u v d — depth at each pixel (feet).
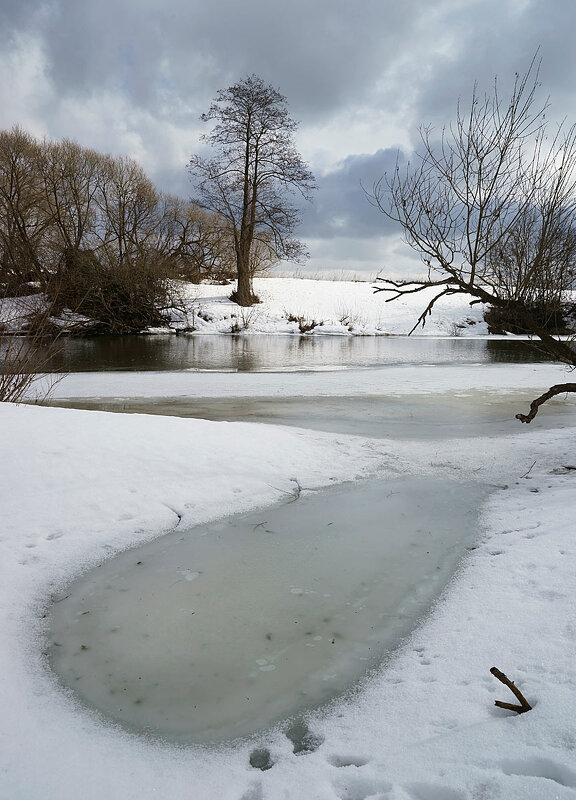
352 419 29.89
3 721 8.34
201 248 133.49
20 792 7.01
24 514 15.21
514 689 7.63
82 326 93.35
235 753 7.77
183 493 17.35
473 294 20.66
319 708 8.63
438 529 15.38
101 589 12.35
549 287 21.01
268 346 85.30
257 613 11.37
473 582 12.05
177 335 105.40
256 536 15.01
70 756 7.70
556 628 9.55
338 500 17.62
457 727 7.60
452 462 21.67
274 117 112.16
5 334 34.68
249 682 9.30
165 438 20.72
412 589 12.17
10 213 106.83
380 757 7.30
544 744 6.94
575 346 26.35
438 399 36.52
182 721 8.44
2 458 17.66
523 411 32.35
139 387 42.45
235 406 34.06
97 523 15.31
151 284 104.73
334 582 12.57
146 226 116.26
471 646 9.61
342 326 112.06
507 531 14.78
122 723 8.41
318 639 10.46
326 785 6.95
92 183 116.06
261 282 149.38
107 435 20.20
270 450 21.38
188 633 10.72
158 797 6.97
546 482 18.90
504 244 20.27
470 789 6.44
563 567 11.80
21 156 113.50
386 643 10.26
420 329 111.86
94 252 104.78
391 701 8.53
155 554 13.97
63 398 37.50
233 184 114.93
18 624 10.96
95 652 10.17
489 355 72.13
